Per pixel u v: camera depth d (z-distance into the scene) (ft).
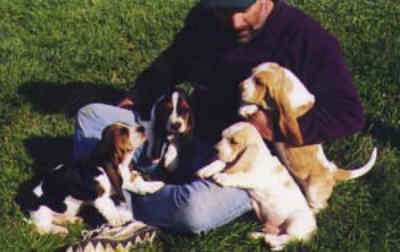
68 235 8.04
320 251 7.79
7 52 11.94
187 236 8.04
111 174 7.82
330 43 7.79
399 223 8.29
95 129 8.50
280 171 7.77
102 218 8.17
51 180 8.11
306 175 7.93
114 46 12.29
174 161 8.30
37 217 8.07
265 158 7.69
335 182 8.43
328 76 7.74
